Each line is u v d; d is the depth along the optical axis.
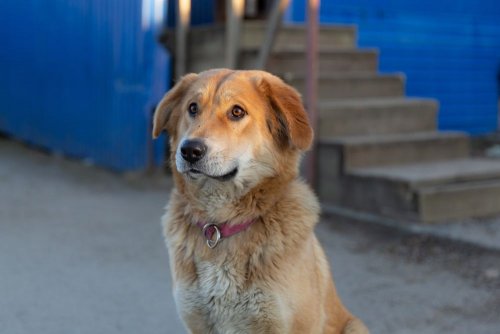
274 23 7.67
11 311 4.68
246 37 8.88
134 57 9.16
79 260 5.85
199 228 3.38
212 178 3.32
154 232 6.79
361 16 10.27
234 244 3.29
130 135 9.43
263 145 3.39
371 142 7.49
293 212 3.38
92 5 9.97
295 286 3.25
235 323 3.32
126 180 9.24
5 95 13.59
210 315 3.35
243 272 3.25
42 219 7.22
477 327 4.55
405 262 5.84
